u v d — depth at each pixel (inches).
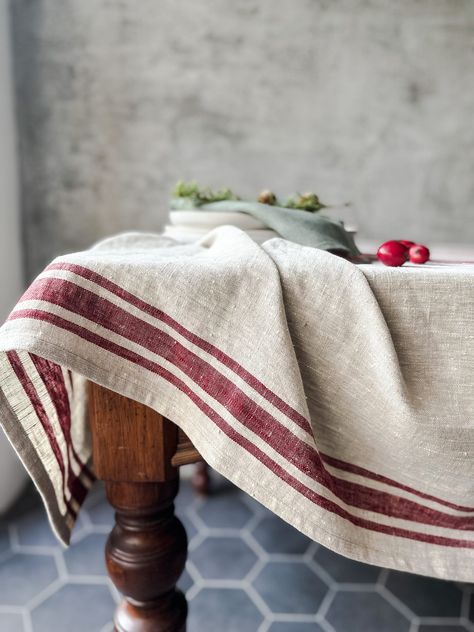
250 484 21.4
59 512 27.1
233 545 58.1
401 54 63.4
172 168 65.7
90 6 61.6
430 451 22.5
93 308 21.3
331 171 66.1
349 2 62.2
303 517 21.3
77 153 64.8
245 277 21.9
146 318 21.8
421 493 24.1
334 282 22.2
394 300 22.6
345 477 24.4
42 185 65.3
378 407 22.5
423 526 24.6
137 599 27.0
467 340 22.5
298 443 21.1
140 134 64.7
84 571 53.2
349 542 22.3
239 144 65.2
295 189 66.5
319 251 24.3
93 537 58.5
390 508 24.6
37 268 67.1
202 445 21.9
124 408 23.6
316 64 63.5
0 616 47.4
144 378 22.1
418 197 66.9
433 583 53.3
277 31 62.8
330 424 23.7
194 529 60.7
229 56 63.2
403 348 22.9
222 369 21.7
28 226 66.0
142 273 21.7
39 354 19.8
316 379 23.1
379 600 50.9
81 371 20.8
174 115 64.4
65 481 27.8
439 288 22.4
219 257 24.0
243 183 66.2
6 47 59.7
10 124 61.1
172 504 26.9
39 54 62.4
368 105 64.5
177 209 38.2
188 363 22.0
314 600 50.7
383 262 30.6
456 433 22.0
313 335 22.6
